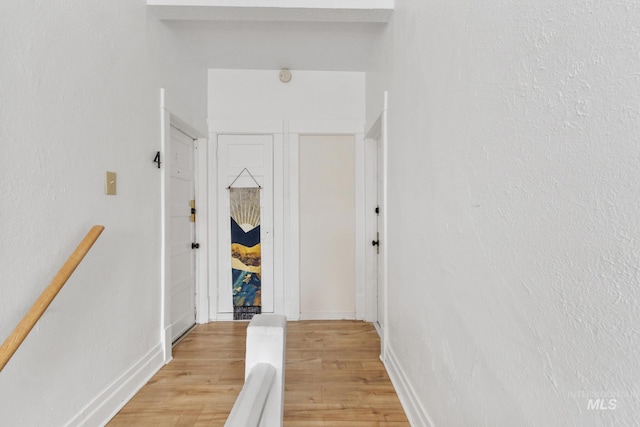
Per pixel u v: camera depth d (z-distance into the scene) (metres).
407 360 1.70
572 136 0.62
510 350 0.81
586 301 0.59
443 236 1.22
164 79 2.24
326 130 3.13
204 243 3.06
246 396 0.63
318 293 3.21
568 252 0.63
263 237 3.18
